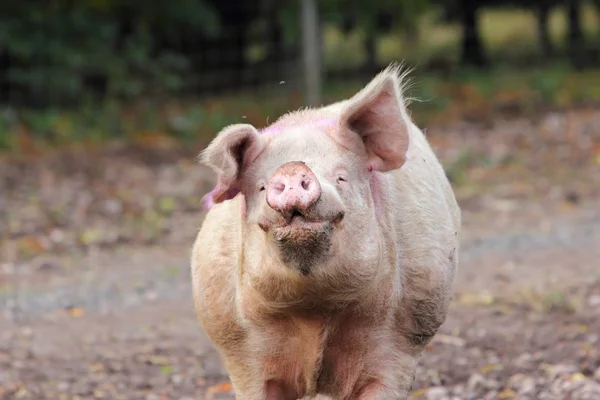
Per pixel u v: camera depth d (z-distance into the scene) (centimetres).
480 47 4944
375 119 941
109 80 4081
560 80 4469
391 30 5012
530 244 2241
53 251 2298
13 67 3931
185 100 4303
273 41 4503
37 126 3666
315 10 3891
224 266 1017
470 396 1378
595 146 3297
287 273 850
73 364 1588
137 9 4269
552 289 1852
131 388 1485
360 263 879
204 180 2988
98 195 2814
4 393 1456
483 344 1590
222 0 4531
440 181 1124
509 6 5084
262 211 820
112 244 2347
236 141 909
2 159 3288
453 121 3859
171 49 4509
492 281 1955
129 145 3556
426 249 1026
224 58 4512
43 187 2925
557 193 2716
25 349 1659
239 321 1010
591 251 2159
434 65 5006
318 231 805
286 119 998
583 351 1514
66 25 3994
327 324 962
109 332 1748
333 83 4450
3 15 3928
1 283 2061
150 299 1944
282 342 1001
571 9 5059
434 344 1595
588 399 1331
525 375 1445
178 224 2522
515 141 3441
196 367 1557
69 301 1934
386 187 1005
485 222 2462
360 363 1010
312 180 795
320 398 1157
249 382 1034
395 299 994
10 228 2467
